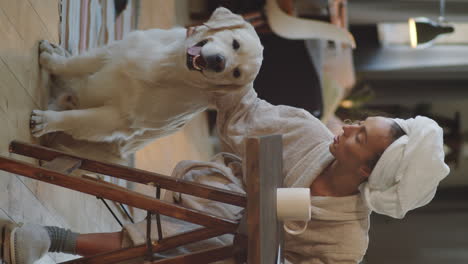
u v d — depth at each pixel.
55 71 3.28
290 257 2.88
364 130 2.75
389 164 2.68
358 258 2.85
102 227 4.12
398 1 9.61
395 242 11.20
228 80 3.09
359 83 10.11
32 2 3.27
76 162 2.76
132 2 5.39
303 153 2.93
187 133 6.94
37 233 2.58
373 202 2.74
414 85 10.86
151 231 2.75
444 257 11.03
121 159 3.44
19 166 2.54
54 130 3.11
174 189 2.76
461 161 10.31
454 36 10.27
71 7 3.85
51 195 3.30
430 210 11.25
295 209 2.38
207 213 2.54
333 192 2.82
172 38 3.18
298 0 7.05
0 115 2.80
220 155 3.17
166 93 3.16
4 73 2.87
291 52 7.25
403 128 2.74
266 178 2.27
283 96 7.24
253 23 7.19
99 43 4.45
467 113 10.95
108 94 3.14
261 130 3.04
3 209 2.69
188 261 2.52
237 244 2.47
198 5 7.99
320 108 7.40
